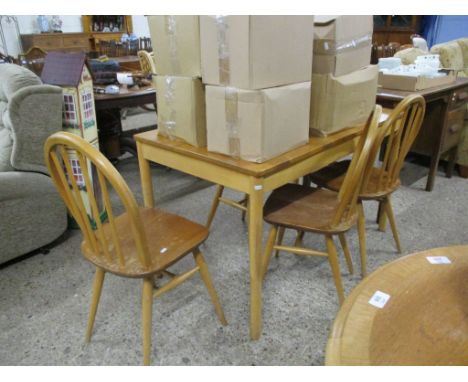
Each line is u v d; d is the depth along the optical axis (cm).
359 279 187
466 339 66
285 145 133
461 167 305
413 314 71
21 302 175
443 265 85
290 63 124
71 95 209
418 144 281
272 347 149
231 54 117
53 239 215
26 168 200
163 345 151
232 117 125
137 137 161
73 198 124
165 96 147
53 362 144
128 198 111
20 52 518
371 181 192
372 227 233
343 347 65
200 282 187
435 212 251
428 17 569
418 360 62
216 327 159
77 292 182
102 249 136
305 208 161
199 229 147
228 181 134
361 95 161
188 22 127
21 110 190
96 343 153
